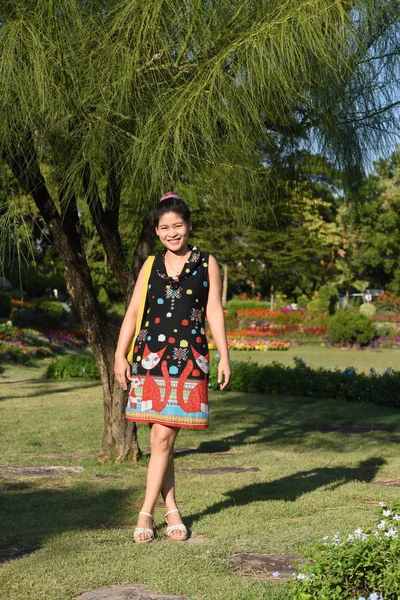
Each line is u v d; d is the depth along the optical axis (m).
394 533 2.42
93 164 3.50
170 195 3.24
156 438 3.17
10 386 11.63
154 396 3.10
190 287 3.17
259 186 3.63
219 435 6.83
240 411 8.62
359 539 2.41
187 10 3.16
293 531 3.30
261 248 28.62
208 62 3.24
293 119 3.92
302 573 2.34
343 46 3.08
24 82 3.29
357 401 9.62
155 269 3.23
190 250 3.24
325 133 3.93
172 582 2.63
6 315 22.05
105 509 3.80
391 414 8.31
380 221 39.25
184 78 3.39
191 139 3.23
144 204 3.89
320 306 32.41
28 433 6.71
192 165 3.38
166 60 3.37
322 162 4.39
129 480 4.58
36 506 3.89
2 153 3.74
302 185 4.68
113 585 2.64
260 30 3.14
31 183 4.24
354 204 4.77
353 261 42.22
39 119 3.50
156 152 3.21
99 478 4.69
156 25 3.20
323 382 10.14
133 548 3.07
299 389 10.31
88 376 12.81
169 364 3.09
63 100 3.41
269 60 3.06
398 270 42.16
